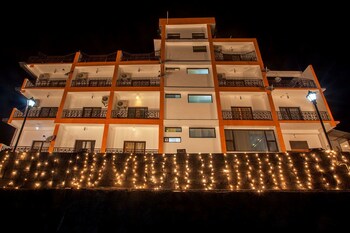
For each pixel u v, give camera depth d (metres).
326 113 14.99
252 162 11.19
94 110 15.48
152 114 14.76
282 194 5.87
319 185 10.37
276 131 13.68
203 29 18.25
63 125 14.69
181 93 15.28
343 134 15.30
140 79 17.09
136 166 11.21
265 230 5.26
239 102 15.55
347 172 10.47
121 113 14.94
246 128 14.07
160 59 16.30
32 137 15.70
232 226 5.32
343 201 5.73
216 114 14.42
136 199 5.81
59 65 17.08
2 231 5.36
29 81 16.78
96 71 17.22
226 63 16.16
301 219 5.42
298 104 16.28
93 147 14.52
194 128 14.28
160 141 13.38
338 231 5.22
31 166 11.16
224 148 13.03
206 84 15.55
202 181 10.59
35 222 5.49
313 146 15.22
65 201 5.83
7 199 5.88
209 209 5.61
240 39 17.34
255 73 16.75
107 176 10.99
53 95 16.83
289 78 18.11
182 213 5.54
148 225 5.35
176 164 11.18
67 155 11.59
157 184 10.59
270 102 14.63
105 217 5.51
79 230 5.32
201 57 16.77
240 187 10.43
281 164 11.05
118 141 14.62
